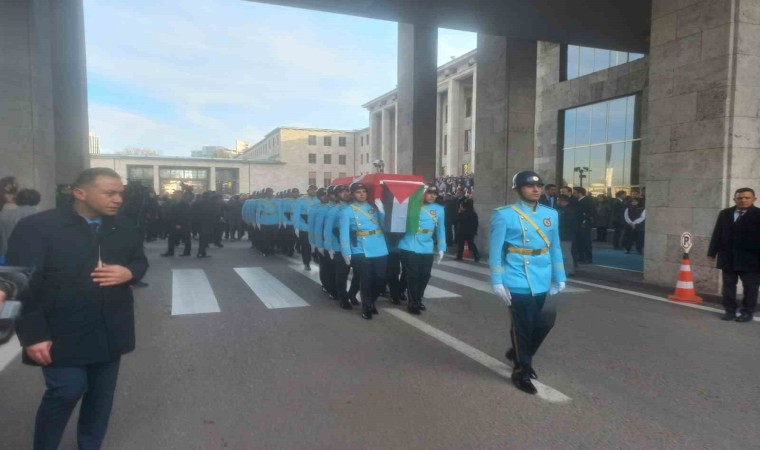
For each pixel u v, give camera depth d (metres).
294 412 3.79
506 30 13.38
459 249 13.38
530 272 4.21
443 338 5.81
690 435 3.44
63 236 2.61
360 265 6.76
